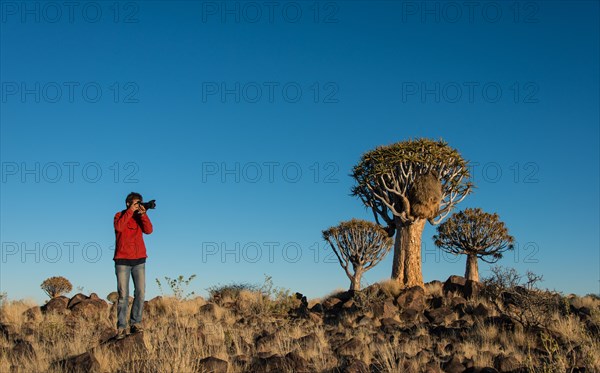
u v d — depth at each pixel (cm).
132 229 836
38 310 1067
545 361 698
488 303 1344
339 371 658
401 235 1858
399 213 1848
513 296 1173
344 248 2334
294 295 1429
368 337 941
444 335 977
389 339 920
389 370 650
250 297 1423
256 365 661
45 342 765
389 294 1573
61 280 2097
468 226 2444
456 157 1877
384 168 1830
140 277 834
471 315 1189
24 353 658
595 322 1000
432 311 1241
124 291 827
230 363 669
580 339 892
